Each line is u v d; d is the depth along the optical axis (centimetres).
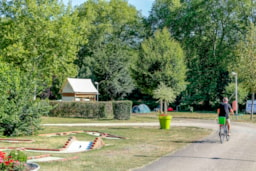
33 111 2106
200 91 5778
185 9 6134
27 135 2112
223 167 1054
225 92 5316
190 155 1280
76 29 4228
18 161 912
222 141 1653
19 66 3688
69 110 3869
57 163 1118
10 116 1998
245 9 5509
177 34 6225
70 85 5353
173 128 2533
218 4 5666
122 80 6025
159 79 4456
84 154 1321
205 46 5978
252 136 1952
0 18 3800
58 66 4012
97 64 6006
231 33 5700
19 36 3641
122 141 1778
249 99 5244
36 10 3716
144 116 4256
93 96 5525
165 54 4484
